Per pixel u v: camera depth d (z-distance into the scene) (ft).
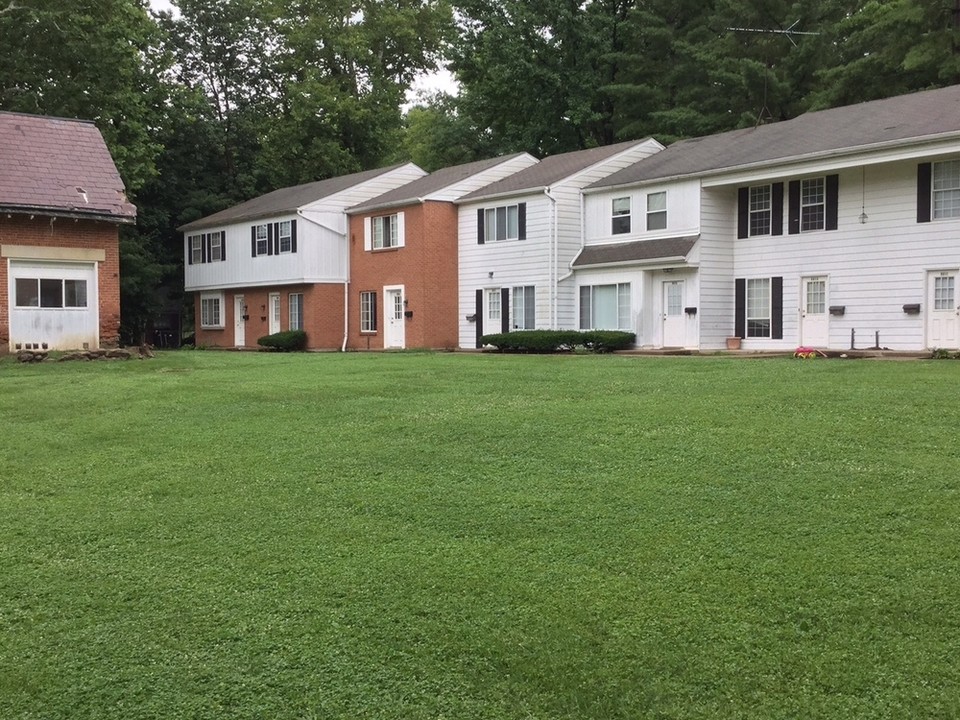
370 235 102.27
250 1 138.00
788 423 28.17
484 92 128.98
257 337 115.03
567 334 77.92
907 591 15.64
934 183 63.26
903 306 65.00
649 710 12.71
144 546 19.40
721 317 76.43
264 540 19.47
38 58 93.04
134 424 32.53
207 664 14.21
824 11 103.35
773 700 12.82
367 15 148.25
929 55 84.58
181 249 131.03
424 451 26.61
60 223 70.08
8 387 44.86
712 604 15.55
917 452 24.11
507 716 12.71
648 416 30.17
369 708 12.96
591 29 119.24
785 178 71.31
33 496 23.48
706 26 114.11
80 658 14.51
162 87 117.19
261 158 134.72
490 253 92.02
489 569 17.37
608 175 87.25
